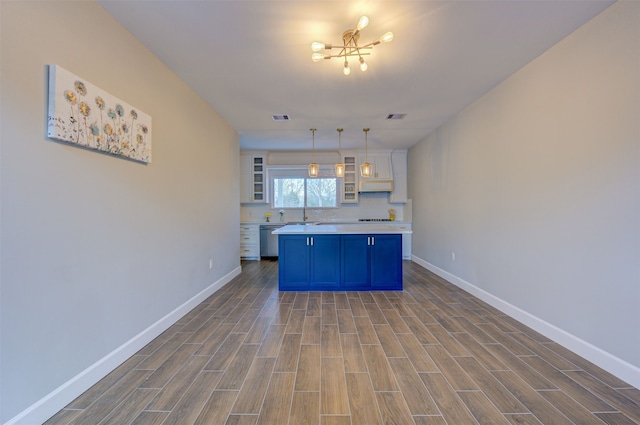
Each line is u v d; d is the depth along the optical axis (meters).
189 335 2.39
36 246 1.39
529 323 2.53
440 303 3.20
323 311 2.96
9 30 1.28
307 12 1.84
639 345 1.66
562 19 1.92
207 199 3.41
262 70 2.61
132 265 2.09
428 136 4.91
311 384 1.72
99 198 1.78
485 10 1.83
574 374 1.81
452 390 1.66
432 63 2.50
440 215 4.44
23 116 1.33
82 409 1.50
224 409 1.50
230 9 1.81
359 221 6.37
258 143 5.51
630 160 1.69
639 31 1.64
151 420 1.42
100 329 1.78
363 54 2.33
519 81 2.63
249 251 6.05
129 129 2.00
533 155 2.47
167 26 1.98
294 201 6.61
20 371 1.32
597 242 1.90
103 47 1.81
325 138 5.14
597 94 1.89
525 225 2.58
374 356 2.04
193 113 3.05
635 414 1.46
